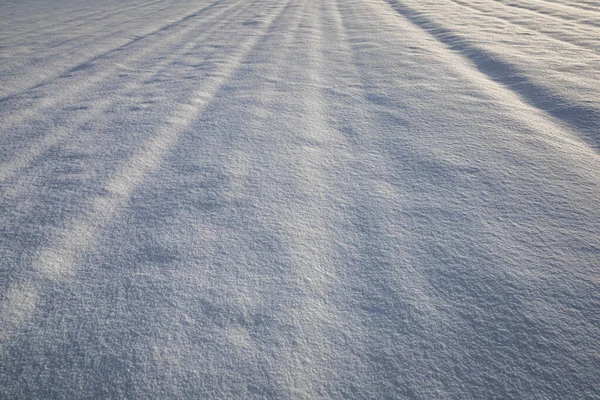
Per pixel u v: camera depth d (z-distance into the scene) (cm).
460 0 738
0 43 469
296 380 82
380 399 79
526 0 698
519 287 104
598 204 136
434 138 194
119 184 159
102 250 121
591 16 499
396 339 91
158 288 106
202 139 199
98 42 471
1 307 100
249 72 323
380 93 261
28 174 167
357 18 594
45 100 266
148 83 301
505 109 224
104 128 215
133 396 79
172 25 593
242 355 88
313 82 290
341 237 126
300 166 172
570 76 264
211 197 149
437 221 132
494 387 80
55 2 943
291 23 573
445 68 310
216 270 112
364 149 186
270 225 132
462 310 98
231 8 795
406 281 108
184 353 88
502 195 145
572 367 83
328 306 100
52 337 92
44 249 121
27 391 80
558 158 168
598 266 109
